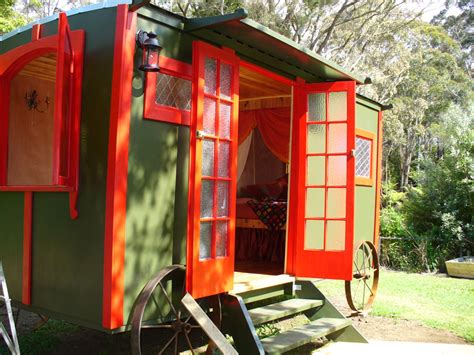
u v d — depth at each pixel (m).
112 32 3.65
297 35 15.40
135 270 3.69
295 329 4.78
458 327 5.71
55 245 3.97
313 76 5.63
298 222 5.45
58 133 3.39
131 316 3.66
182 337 5.23
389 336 5.41
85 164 3.74
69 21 3.98
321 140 5.51
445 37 23.91
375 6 16.28
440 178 10.81
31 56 4.30
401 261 10.21
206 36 4.19
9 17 9.73
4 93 4.64
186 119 4.12
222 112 4.34
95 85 3.71
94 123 3.70
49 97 5.35
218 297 4.24
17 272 4.32
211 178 4.18
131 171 3.65
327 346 5.08
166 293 3.87
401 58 19.22
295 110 5.60
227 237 4.36
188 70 4.11
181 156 4.10
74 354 4.62
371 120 7.41
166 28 3.91
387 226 10.87
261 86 6.52
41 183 5.17
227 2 14.65
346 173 5.32
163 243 3.93
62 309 3.89
